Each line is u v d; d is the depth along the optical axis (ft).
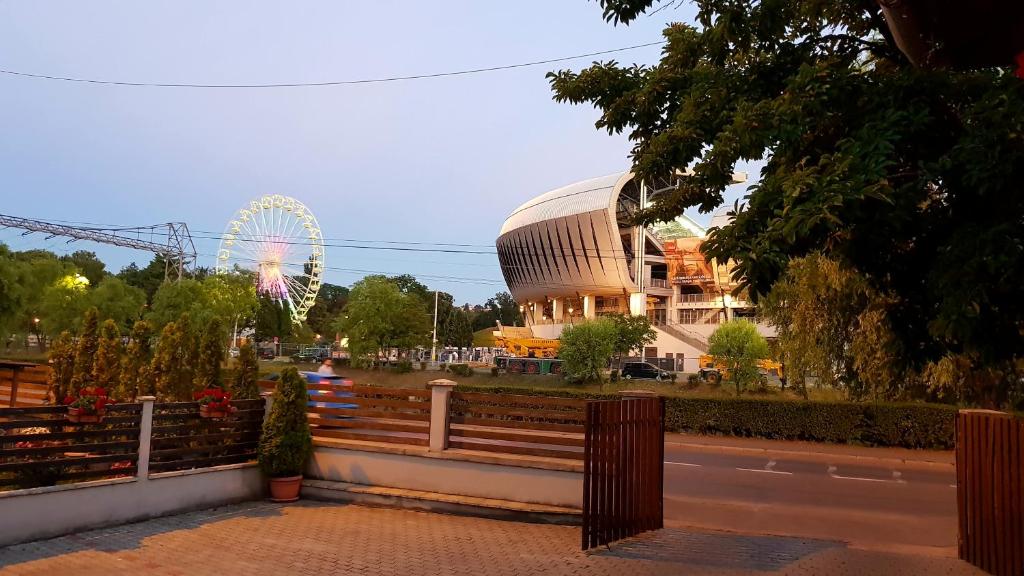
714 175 17.10
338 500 29.89
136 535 22.98
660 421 26.94
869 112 15.58
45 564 19.44
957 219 14.70
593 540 22.49
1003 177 13.17
